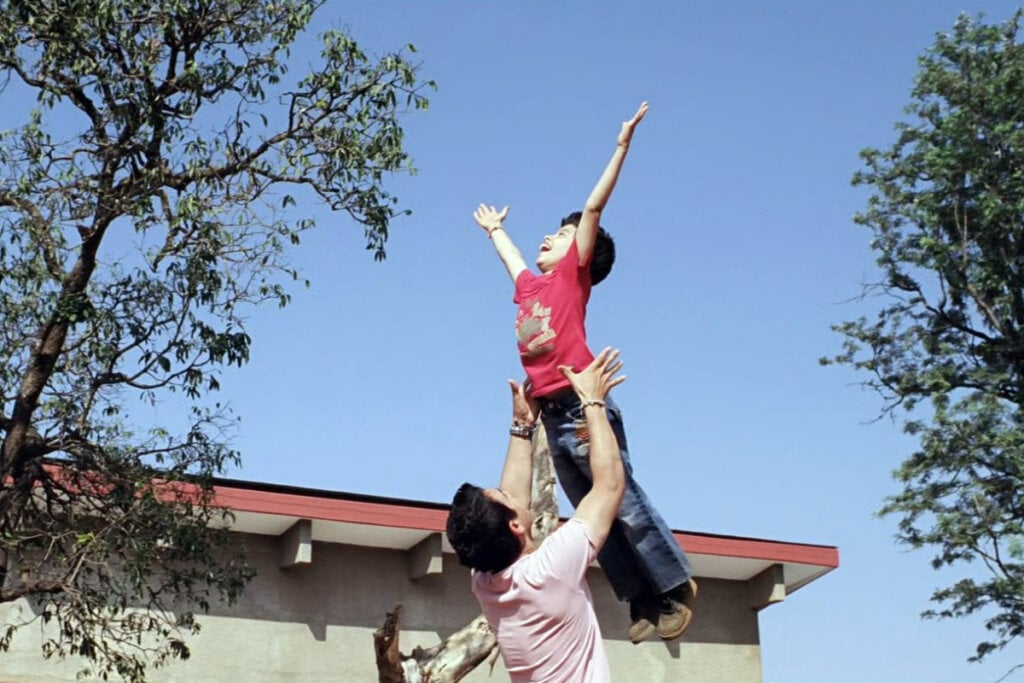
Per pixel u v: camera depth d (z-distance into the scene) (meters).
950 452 25.20
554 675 3.94
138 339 12.77
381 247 13.22
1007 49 27.06
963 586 24.30
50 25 12.34
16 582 14.03
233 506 16.62
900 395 27.09
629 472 4.85
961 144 26.77
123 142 12.68
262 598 17.44
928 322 27.62
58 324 12.72
